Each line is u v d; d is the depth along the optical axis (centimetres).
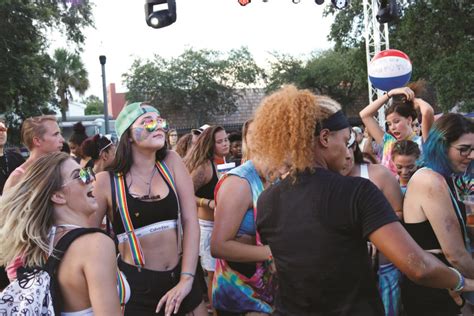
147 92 2950
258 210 201
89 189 204
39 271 183
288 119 183
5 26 1670
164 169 299
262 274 294
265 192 201
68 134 2252
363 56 1969
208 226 461
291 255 182
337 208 174
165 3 914
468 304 291
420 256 166
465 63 1645
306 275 177
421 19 1781
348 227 173
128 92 2962
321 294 176
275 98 192
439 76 1691
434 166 247
